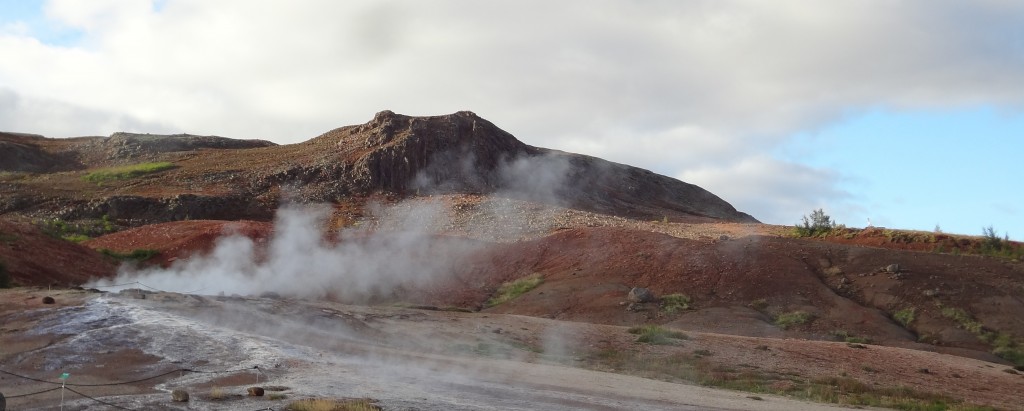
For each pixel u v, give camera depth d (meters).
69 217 73.62
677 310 43.22
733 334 39.56
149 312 24.95
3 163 105.00
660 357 28.58
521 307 44.59
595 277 48.78
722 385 24.95
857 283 47.62
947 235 64.81
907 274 47.66
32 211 75.19
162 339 22.34
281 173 89.81
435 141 97.06
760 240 53.88
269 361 21.78
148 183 88.38
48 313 23.56
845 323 41.94
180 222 60.72
